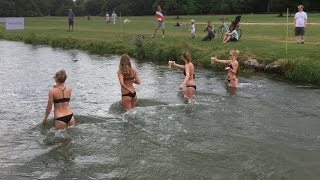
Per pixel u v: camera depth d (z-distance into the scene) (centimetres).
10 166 877
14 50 3222
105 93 1573
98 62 2470
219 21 5775
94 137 1031
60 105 1091
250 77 1809
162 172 826
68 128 1098
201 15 9012
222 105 1310
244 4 9231
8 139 1040
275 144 959
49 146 984
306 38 2658
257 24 4525
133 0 11956
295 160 867
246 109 1259
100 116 1216
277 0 8250
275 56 1961
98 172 838
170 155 909
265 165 846
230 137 1012
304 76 1708
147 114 1216
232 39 2628
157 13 3170
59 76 1077
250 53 2058
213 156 898
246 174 808
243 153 910
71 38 3600
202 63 2148
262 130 1061
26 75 2030
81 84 1761
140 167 853
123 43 3053
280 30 3491
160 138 1016
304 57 1873
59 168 862
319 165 841
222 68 2031
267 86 1609
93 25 5962
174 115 1202
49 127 1117
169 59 2406
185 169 836
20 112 1301
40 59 2655
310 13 7388
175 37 3159
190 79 1396
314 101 1353
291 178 789
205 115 1200
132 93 1272
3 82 1838
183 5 9069
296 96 1430
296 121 1132
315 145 948
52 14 13938
